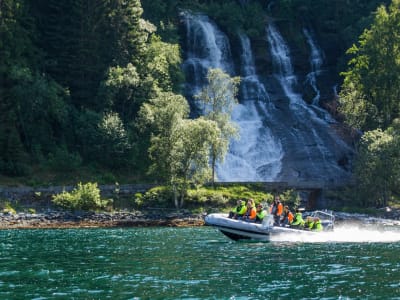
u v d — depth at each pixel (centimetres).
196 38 11625
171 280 2569
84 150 8194
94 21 9294
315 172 9038
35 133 8188
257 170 9219
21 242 4359
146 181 7975
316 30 13050
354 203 7875
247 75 11812
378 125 9312
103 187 7175
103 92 8625
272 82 11719
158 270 2839
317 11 13088
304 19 13138
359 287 2405
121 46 9350
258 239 4175
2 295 2288
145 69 9325
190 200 7131
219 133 7306
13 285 2481
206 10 12550
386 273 2722
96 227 6203
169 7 11962
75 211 6638
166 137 7262
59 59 9212
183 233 5253
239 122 10175
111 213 6700
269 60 12056
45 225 6262
